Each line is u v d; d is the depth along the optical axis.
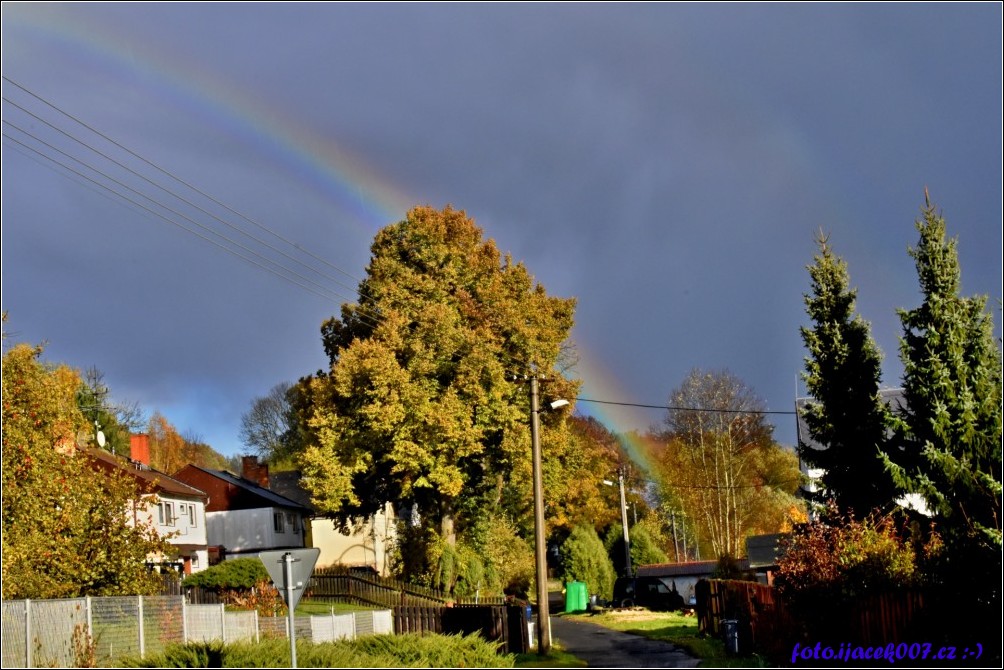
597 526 74.69
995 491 19.70
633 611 50.25
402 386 44.78
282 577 17.14
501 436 48.16
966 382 21.17
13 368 23.36
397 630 35.66
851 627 22.36
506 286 50.66
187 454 103.38
